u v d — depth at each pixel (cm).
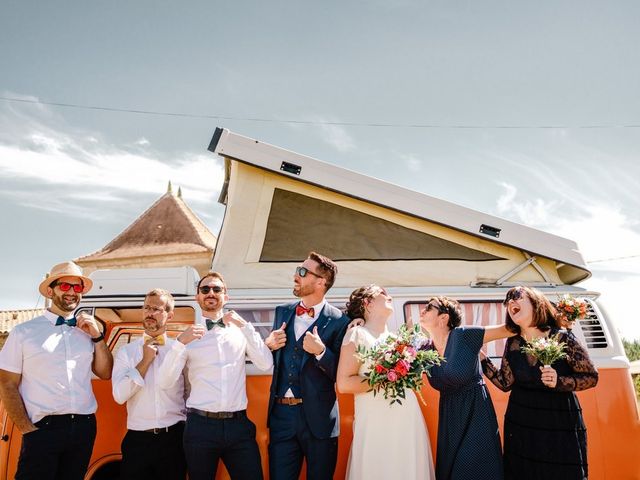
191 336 396
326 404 404
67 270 414
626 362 476
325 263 425
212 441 391
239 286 512
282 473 393
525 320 393
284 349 421
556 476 365
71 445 389
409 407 393
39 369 391
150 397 420
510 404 397
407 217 539
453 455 384
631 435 457
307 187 540
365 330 403
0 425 440
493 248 540
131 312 501
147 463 412
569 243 537
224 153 528
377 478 381
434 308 411
